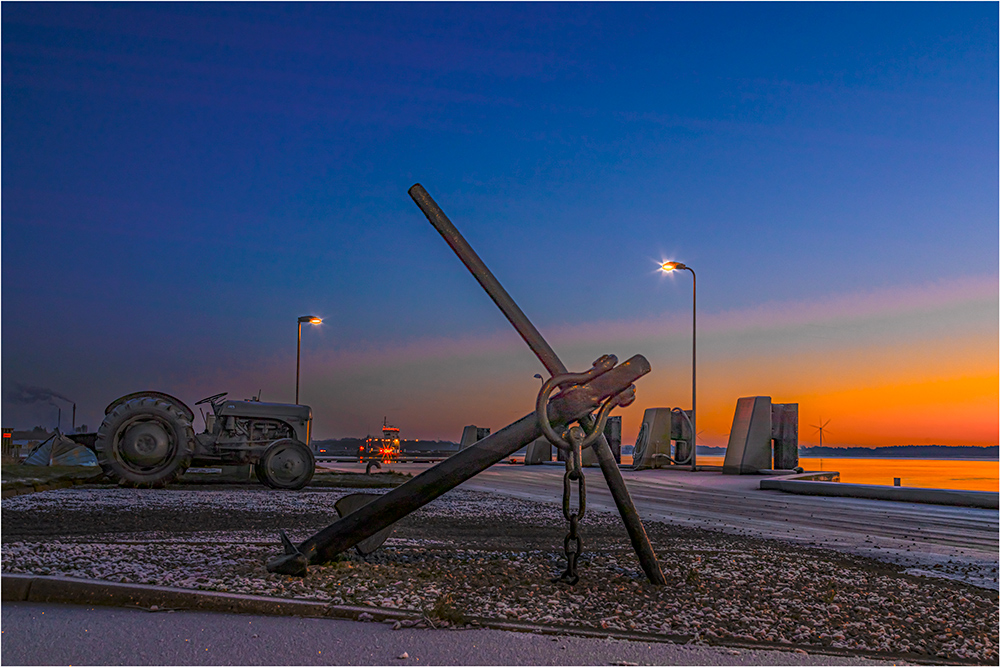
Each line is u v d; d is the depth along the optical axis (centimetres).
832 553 862
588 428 613
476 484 2233
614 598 556
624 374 602
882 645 457
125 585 518
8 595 516
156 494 1531
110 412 1742
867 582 646
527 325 621
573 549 587
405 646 435
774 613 524
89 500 1348
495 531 993
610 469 616
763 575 652
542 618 493
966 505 1586
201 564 635
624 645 445
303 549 619
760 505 1584
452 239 636
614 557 734
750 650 441
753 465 2867
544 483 2358
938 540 1030
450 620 477
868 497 1802
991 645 464
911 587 630
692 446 3194
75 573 568
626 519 612
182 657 411
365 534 624
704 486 2259
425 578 605
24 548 691
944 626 507
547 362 616
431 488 617
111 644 429
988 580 711
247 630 460
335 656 416
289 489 1816
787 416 2923
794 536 1042
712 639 459
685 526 1133
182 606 506
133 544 757
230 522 1048
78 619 477
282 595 524
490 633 461
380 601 521
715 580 628
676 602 547
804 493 1973
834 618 515
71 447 2361
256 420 1916
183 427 1769
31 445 3356
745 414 2980
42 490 1559
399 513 622
